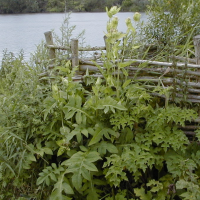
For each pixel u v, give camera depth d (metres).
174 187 1.76
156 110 2.08
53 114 2.12
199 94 2.20
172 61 2.28
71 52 2.55
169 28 3.01
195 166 1.80
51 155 2.18
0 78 3.04
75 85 2.26
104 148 1.94
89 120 2.08
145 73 2.37
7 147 1.95
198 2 2.99
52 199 1.75
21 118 2.09
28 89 2.15
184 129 2.25
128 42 2.73
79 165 1.77
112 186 2.09
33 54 2.75
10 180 2.16
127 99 2.14
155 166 1.98
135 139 1.99
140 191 1.85
